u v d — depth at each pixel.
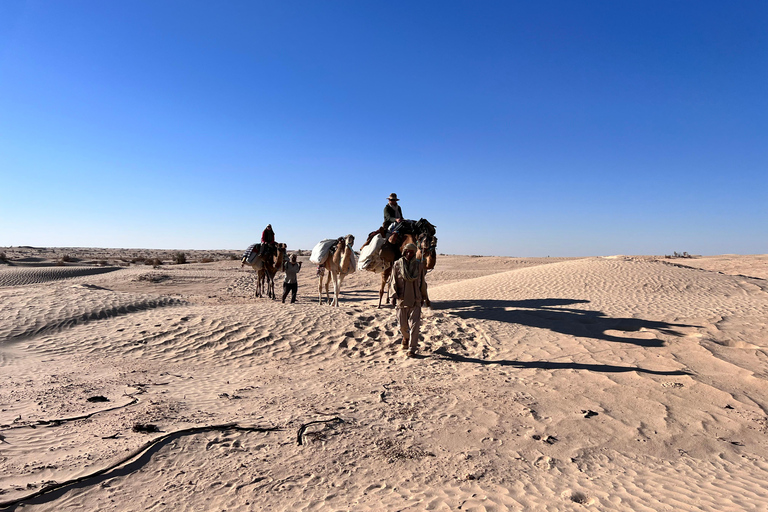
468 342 9.64
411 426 5.42
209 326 10.81
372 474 4.22
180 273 31.66
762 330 9.54
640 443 5.08
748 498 3.76
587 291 15.24
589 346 8.98
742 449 4.96
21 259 49.91
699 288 15.06
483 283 18.45
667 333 9.56
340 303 16.94
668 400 6.27
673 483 4.12
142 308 13.17
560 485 4.05
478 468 4.38
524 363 8.18
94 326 11.21
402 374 7.72
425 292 9.07
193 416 5.59
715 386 6.70
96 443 4.68
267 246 19.95
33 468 4.09
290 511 3.54
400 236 12.50
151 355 9.25
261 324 10.91
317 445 4.80
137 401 6.15
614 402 6.25
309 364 8.59
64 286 15.58
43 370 7.94
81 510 3.51
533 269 20.78
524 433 5.26
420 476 4.19
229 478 4.08
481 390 6.75
